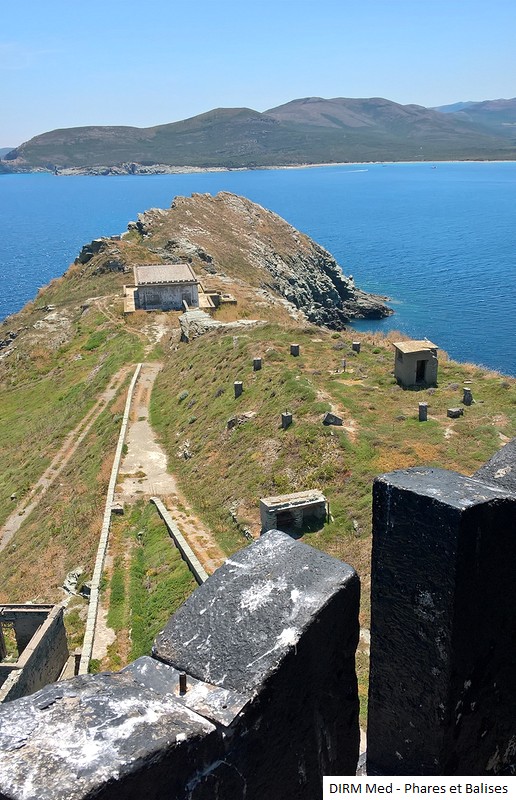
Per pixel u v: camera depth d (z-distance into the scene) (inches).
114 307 2962.6
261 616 190.9
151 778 145.2
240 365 1646.2
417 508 205.3
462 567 201.8
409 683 223.0
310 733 198.5
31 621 1027.9
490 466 256.2
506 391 1395.2
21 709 149.8
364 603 809.5
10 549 1504.7
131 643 940.6
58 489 1657.2
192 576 1007.6
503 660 229.9
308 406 1310.3
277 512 1015.0
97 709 152.9
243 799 175.2
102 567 1112.2
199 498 1251.8
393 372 1521.9
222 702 169.5
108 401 2006.6
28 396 2490.2
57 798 130.7
